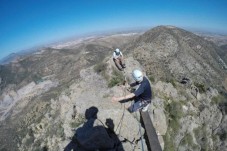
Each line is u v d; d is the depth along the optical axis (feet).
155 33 329.52
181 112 66.23
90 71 65.67
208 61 326.44
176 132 60.64
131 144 41.57
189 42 347.77
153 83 70.49
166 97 68.03
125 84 53.42
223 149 76.89
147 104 41.29
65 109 65.62
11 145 188.75
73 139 43.88
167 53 220.43
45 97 274.98
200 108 79.92
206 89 92.22
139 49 177.58
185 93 81.20
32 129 127.34
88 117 45.21
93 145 39.73
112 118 42.86
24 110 331.16
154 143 39.91
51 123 85.10
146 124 43.34
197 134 68.28
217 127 81.92
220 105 89.71
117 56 61.87
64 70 647.56
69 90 69.72
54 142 61.77
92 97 49.80
